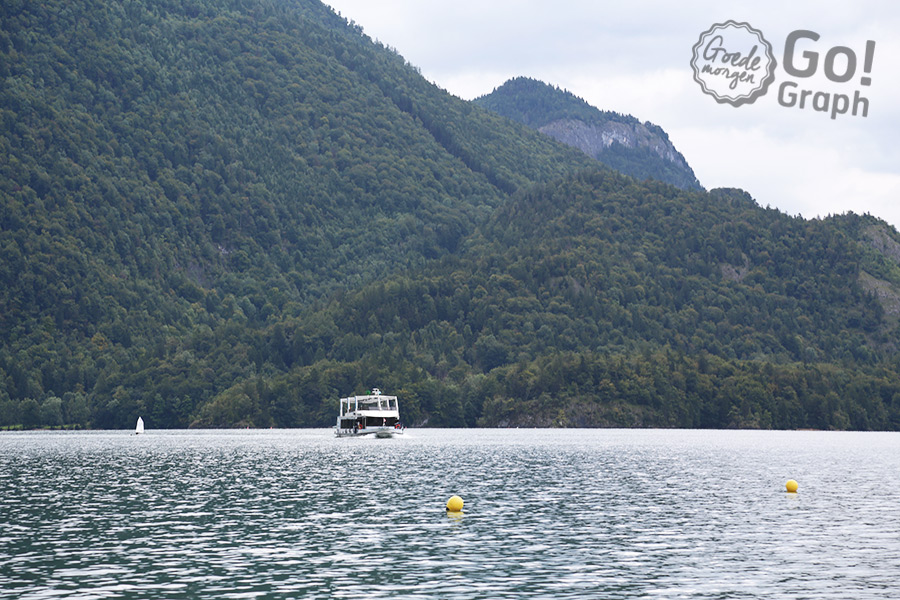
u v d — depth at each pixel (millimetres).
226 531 79438
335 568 64625
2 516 88562
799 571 63969
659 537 76688
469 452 189500
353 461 161875
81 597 56844
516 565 65688
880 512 91938
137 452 195375
